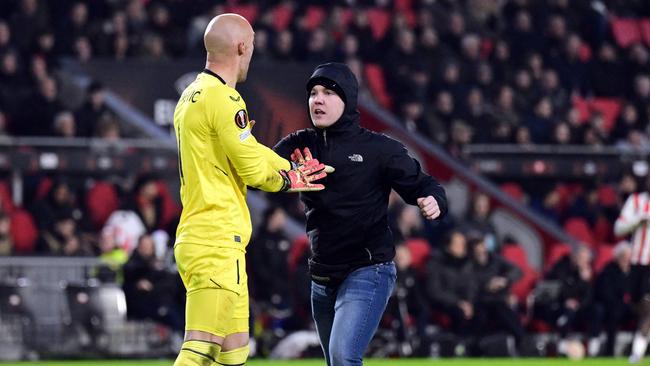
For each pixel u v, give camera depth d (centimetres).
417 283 5212
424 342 5150
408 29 6950
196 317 2258
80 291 4916
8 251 5075
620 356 5394
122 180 5578
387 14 7488
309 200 2408
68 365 4556
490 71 6944
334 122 2380
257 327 5047
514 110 6738
